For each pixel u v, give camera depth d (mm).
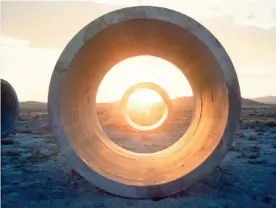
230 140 5434
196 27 5504
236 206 5504
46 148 11609
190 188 6285
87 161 5629
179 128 20797
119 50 7219
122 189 5500
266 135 15961
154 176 6070
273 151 10938
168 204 5480
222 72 5441
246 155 10016
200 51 5859
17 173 7773
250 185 6691
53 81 5438
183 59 7289
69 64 5488
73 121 6020
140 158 7914
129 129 18984
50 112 5418
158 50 7719
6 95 12234
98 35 5625
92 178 5480
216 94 6074
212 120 6340
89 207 5406
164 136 16578
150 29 6012
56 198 5898
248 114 41031
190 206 5418
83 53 5789
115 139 15336
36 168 8281
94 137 7531
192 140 7477
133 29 5918
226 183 6789
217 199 5797
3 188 6535
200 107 7938
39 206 5531
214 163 5457
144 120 29188
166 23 5559
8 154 10188
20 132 17438
